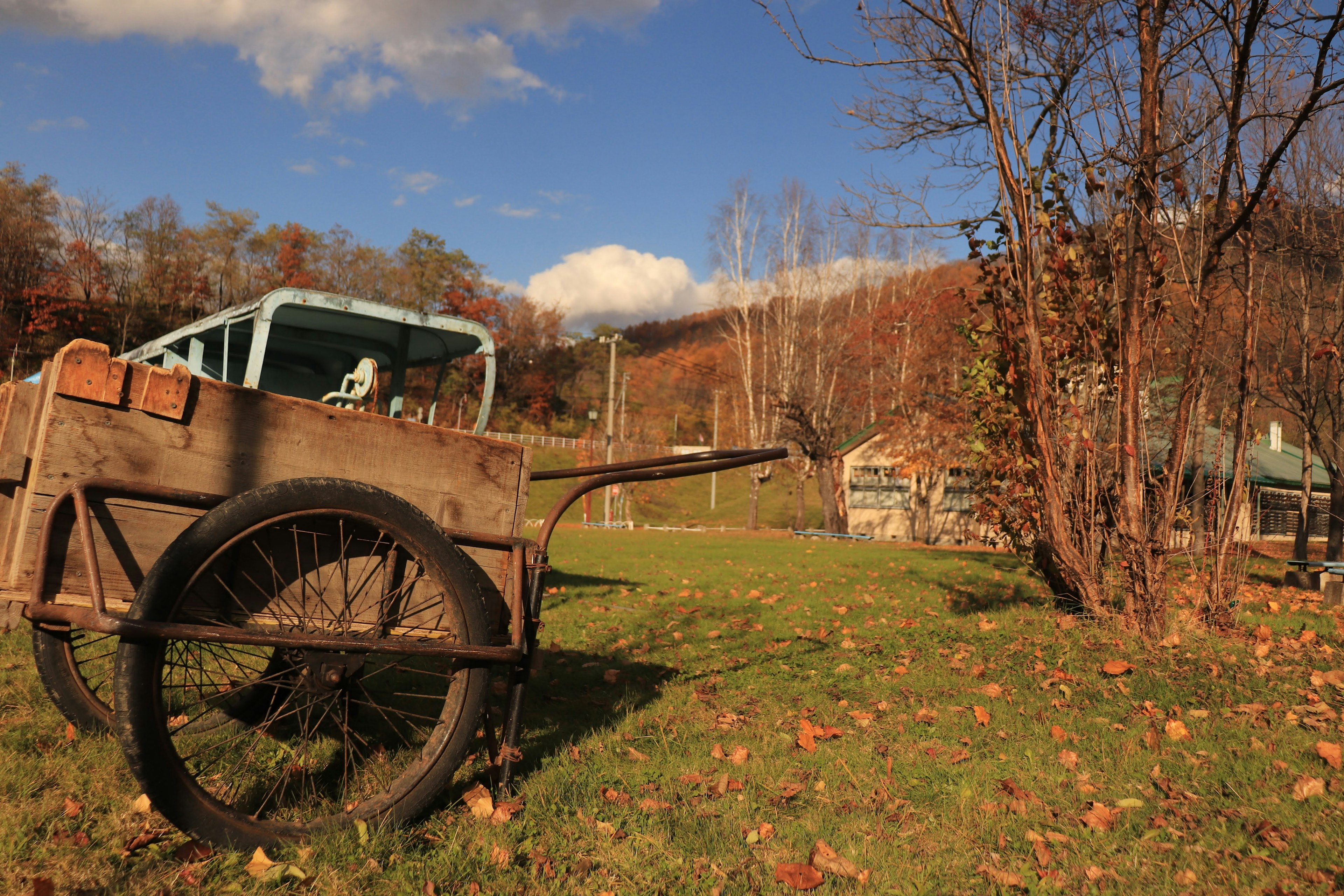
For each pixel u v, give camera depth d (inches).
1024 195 235.5
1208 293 230.2
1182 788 123.2
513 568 112.8
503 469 115.5
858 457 1230.3
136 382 87.2
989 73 236.7
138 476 87.6
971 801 120.2
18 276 2116.1
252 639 87.3
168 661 99.7
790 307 1222.3
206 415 92.0
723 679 198.7
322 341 242.8
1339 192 393.4
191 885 84.6
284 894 84.7
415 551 100.0
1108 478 240.1
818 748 146.4
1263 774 128.0
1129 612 227.1
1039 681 187.3
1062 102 247.4
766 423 1279.5
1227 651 207.2
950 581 420.2
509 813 109.4
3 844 90.4
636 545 716.0
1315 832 105.8
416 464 107.4
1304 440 657.0
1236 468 233.0
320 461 100.0
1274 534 1072.2
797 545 786.8
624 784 126.0
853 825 112.0
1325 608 304.5
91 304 2187.5
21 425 88.6
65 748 119.9
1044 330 245.3
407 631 104.4
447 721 103.7
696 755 141.8
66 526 83.2
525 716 162.2
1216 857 99.9
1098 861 100.2
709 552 641.6
